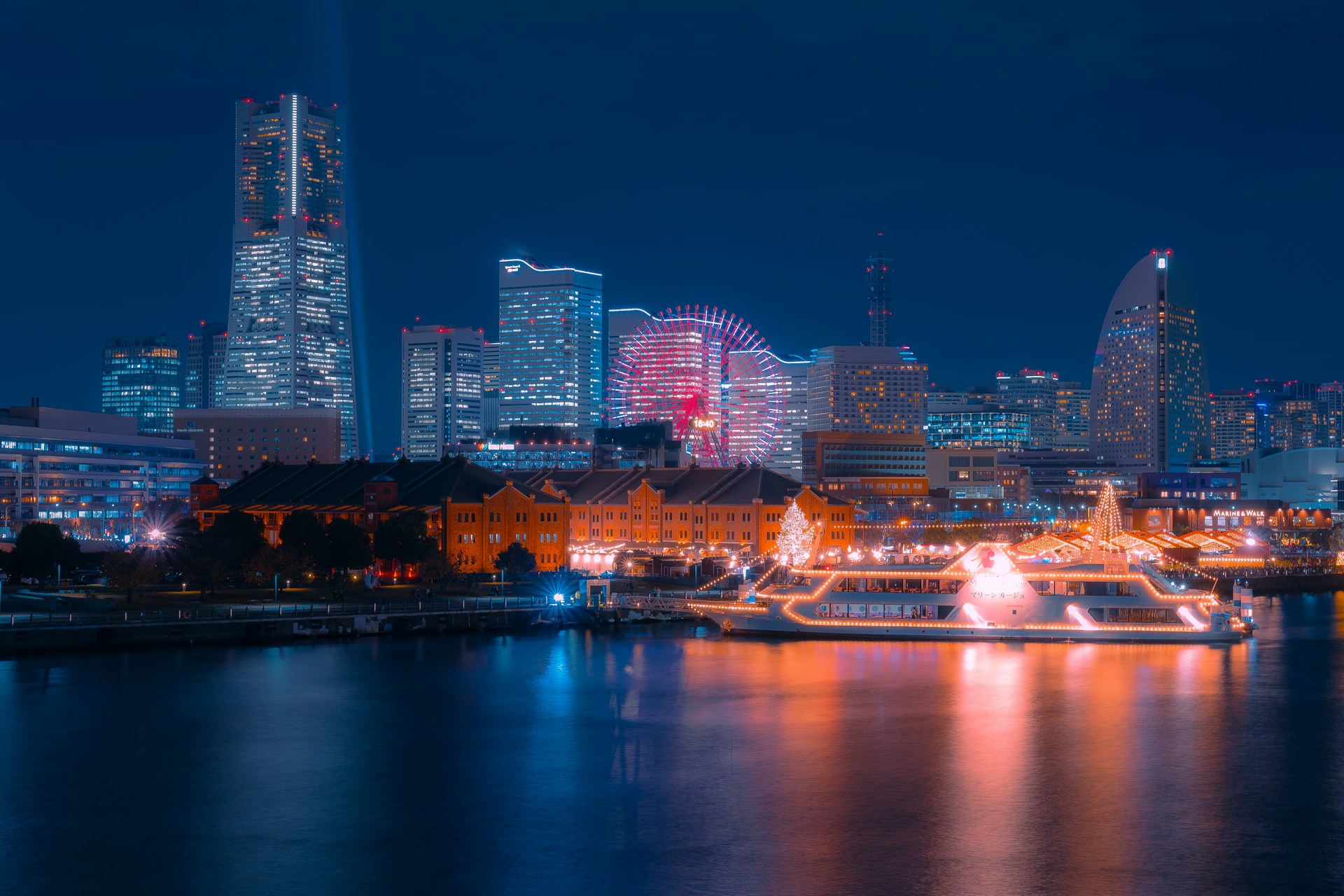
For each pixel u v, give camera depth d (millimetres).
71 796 101625
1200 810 97812
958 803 99750
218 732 122125
